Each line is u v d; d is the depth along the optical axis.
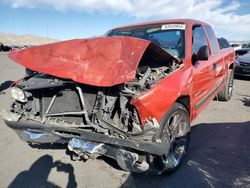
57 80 2.84
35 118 3.14
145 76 2.88
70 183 3.14
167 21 4.48
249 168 3.40
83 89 2.87
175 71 3.30
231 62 6.54
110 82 2.45
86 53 2.71
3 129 4.88
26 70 3.40
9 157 3.79
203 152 3.85
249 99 7.05
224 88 6.48
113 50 2.62
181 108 3.29
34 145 4.15
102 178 3.23
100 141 2.67
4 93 7.87
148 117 2.68
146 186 3.05
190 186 3.04
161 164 2.99
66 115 3.04
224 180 3.14
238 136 4.44
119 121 2.74
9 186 3.11
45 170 3.43
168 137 3.06
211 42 5.05
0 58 22.88
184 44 3.87
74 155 3.47
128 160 2.66
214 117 5.47
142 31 4.50
